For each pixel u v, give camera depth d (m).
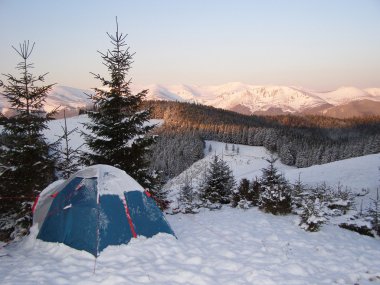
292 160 106.00
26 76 10.82
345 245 9.16
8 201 10.39
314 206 10.99
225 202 16.83
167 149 108.75
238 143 142.12
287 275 6.96
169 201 15.23
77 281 6.23
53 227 8.26
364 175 35.09
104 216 7.89
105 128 12.60
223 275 6.85
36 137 10.96
